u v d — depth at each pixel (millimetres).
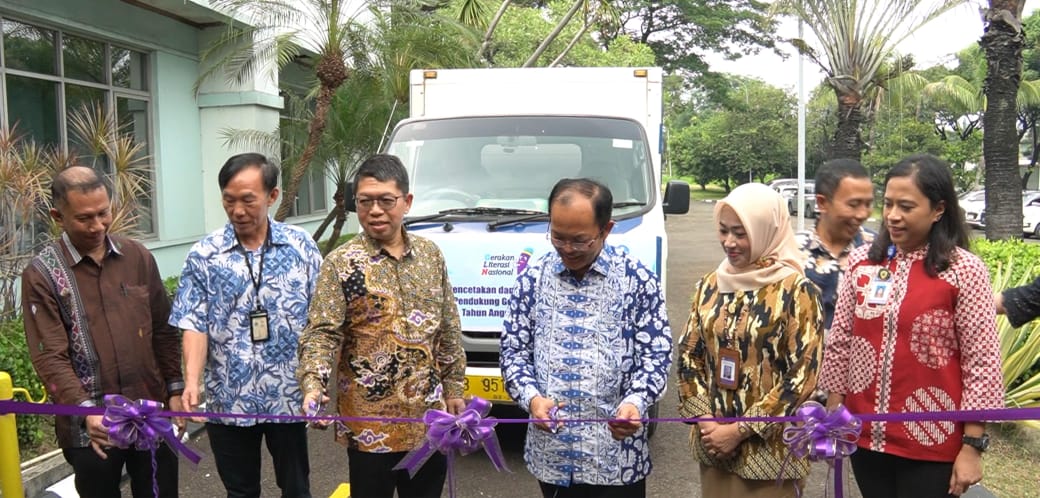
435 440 2420
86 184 2668
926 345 2482
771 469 2484
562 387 2543
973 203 23406
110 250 2857
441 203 5105
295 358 3006
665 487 4379
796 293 2418
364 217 2734
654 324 2559
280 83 12453
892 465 2613
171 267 9844
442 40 9352
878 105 26047
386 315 2758
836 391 2746
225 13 9039
